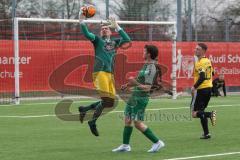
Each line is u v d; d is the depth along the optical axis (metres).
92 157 30.56
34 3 77.38
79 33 76.56
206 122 37.84
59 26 77.56
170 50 78.00
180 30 78.44
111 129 42.81
